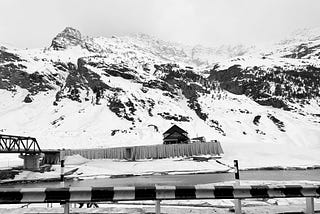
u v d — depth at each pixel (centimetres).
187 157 10738
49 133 15062
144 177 7762
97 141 13562
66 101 19912
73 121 16512
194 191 912
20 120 18850
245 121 19062
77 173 8412
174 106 18712
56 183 7094
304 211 1029
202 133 16188
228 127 17800
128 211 1071
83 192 874
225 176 7419
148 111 17412
